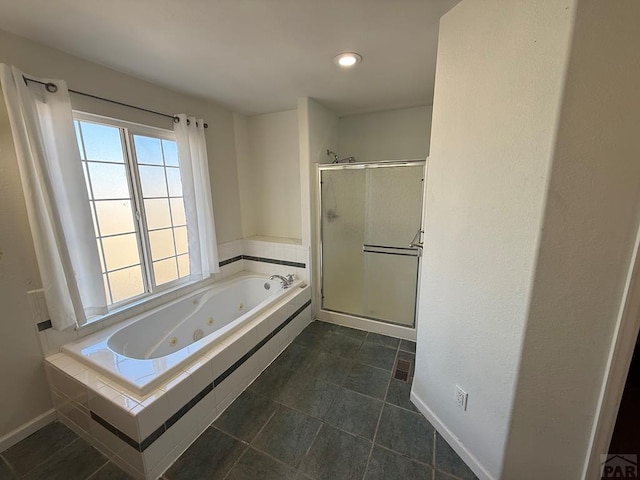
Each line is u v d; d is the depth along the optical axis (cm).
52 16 133
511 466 122
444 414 157
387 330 273
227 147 305
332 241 290
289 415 176
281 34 152
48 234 161
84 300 185
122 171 213
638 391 187
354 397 191
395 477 137
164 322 232
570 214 95
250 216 345
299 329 278
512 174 107
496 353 121
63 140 165
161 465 141
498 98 110
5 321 151
